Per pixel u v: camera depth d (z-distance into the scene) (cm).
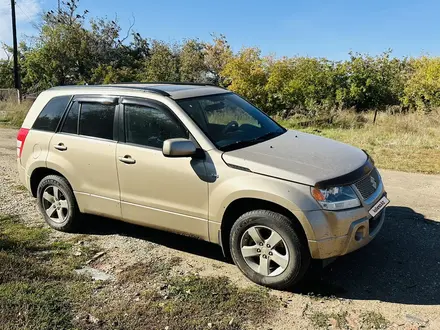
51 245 516
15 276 430
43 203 573
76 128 534
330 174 394
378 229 426
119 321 362
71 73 3309
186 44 3397
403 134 1202
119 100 499
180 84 561
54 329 350
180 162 443
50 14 3341
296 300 393
